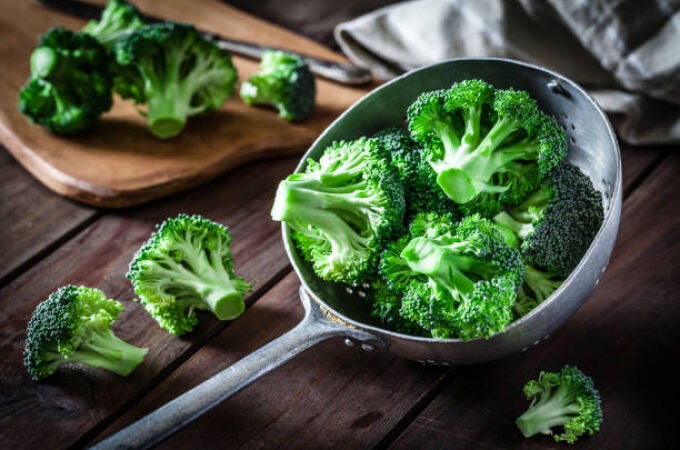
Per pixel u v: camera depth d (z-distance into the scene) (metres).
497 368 0.82
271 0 1.18
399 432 0.80
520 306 0.80
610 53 0.98
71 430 0.81
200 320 0.86
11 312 0.89
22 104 0.99
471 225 0.77
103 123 1.02
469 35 1.02
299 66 1.00
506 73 0.83
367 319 0.82
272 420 0.80
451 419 0.80
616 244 0.89
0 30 1.11
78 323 0.81
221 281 0.85
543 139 0.80
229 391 0.75
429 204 0.82
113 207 0.96
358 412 0.81
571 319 0.84
